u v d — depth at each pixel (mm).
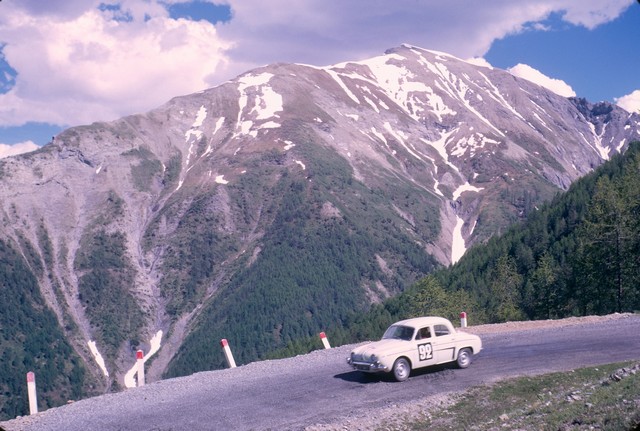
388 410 16359
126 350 167750
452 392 17656
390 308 95812
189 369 138625
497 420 14594
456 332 20469
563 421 12852
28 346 149750
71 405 18188
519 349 22031
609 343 21656
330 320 152625
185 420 16062
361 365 19156
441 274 103938
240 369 21766
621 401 12836
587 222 50406
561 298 59438
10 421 16953
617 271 48906
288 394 18094
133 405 17641
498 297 69438
